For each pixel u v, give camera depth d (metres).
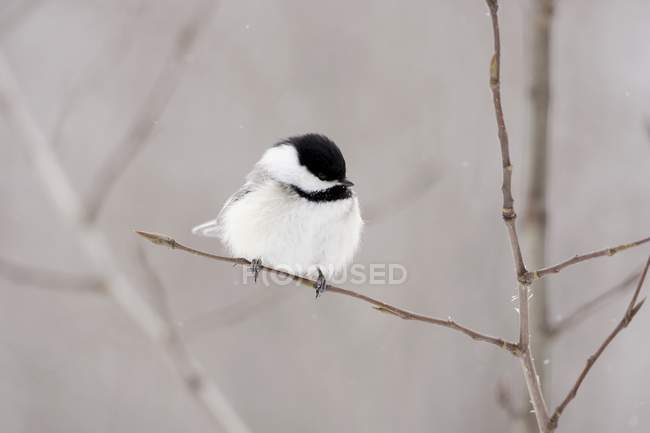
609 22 14.05
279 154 7.56
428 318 4.50
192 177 13.79
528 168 6.04
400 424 11.05
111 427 11.97
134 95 14.09
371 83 14.17
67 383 12.34
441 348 11.51
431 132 13.55
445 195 12.73
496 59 3.86
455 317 11.61
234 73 14.38
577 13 14.09
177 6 14.17
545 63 6.05
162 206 13.42
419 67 14.30
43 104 14.17
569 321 5.71
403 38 14.54
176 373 7.70
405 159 13.26
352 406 11.39
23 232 13.60
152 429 12.05
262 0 14.77
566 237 11.94
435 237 12.41
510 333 11.07
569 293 11.46
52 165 8.84
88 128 14.01
